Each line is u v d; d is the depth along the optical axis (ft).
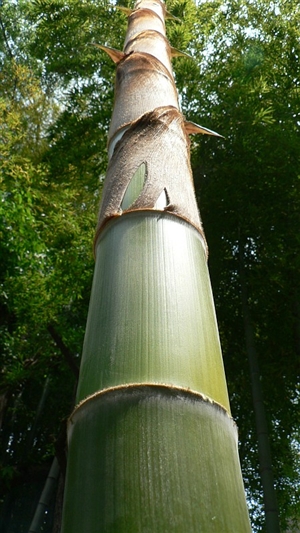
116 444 2.95
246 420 18.58
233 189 16.71
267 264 17.26
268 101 17.81
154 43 7.19
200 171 17.49
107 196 4.59
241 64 18.17
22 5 37.40
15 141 25.91
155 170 4.58
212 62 19.31
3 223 21.80
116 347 3.42
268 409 18.39
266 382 18.06
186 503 2.73
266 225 16.87
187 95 17.85
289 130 16.81
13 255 22.15
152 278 3.81
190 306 3.73
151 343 3.40
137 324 3.51
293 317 16.90
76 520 2.80
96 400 3.21
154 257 3.97
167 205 4.37
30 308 20.80
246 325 15.97
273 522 12.33
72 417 3.33
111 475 2.84
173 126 5.15
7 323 27.22
